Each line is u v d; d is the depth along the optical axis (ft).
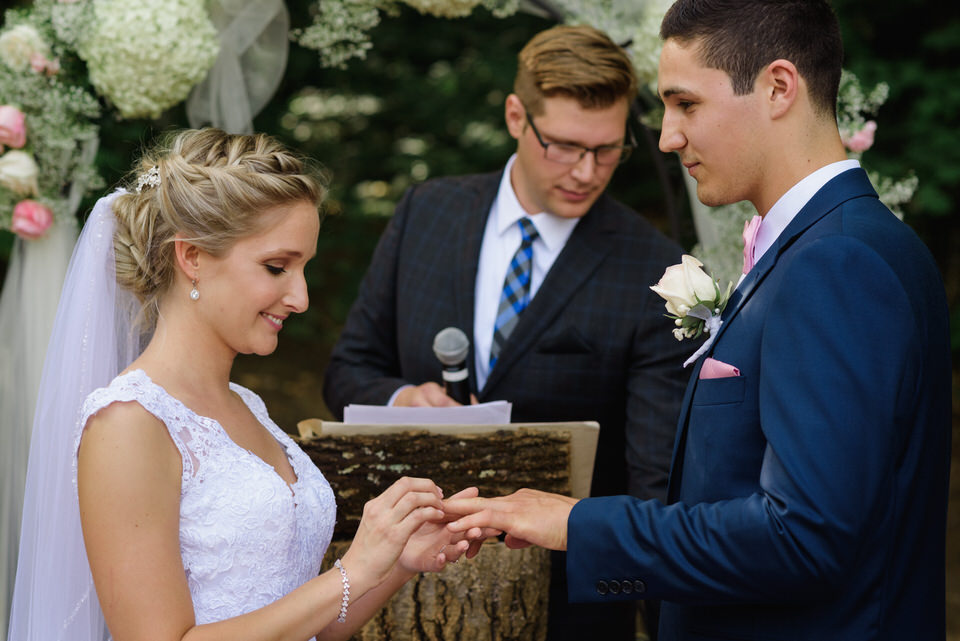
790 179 5.71
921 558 5.55
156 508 5.27
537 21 26.27
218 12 10.10
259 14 10.22
